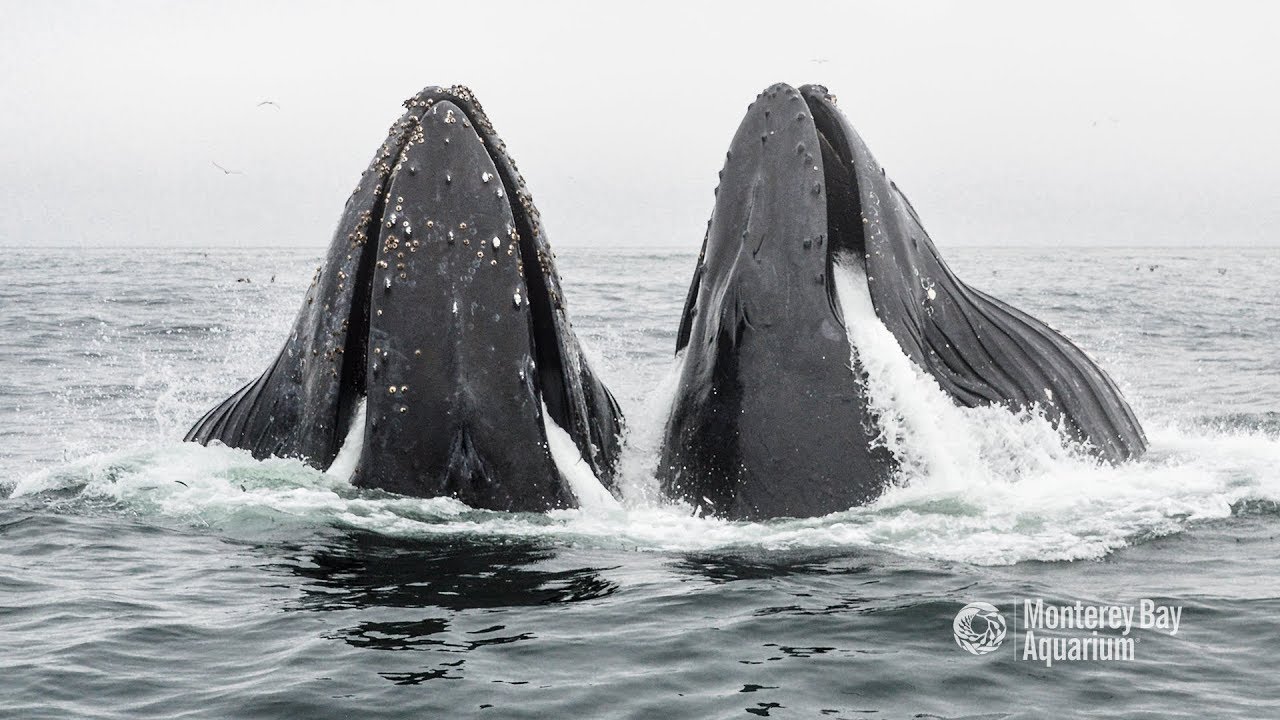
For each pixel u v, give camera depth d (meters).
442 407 22.31
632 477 25.11
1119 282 119.62
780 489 23.05
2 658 18.03
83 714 16.22
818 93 24.86
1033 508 23.75
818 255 23.25
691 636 18.61
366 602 19.95
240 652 18.12
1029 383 24.83
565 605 19.84
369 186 23.31
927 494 23.30
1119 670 17.44
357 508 22.98
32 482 27.36
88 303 83.06
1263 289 108.69
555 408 23.73
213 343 61.53
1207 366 54.62
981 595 20.12
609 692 16.77
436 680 17.06
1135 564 21.64
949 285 24.94
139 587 20.92
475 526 22.70
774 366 23.09
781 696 16.67
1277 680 17.09
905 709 16.28
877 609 19.62
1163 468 27.17
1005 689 16.88
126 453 28.53
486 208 22.42
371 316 22.42
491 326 22.34
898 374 23.12
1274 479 26.86
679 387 24.64
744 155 24.44
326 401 23.38
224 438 26.11
